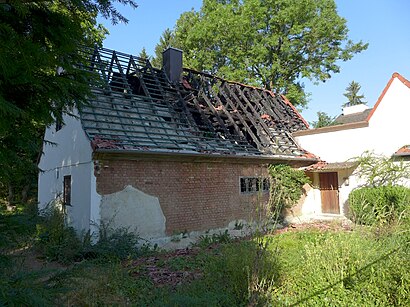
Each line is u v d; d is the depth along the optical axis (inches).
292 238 351.9
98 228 348.2
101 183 360.5
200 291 196.9
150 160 399.5
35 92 121.6
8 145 133.0
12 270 116.8
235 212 486.3
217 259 253.8
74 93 136.1
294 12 1003.9
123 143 373.1
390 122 553.6
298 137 685.3
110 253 321.4
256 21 1059.9
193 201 438.6
